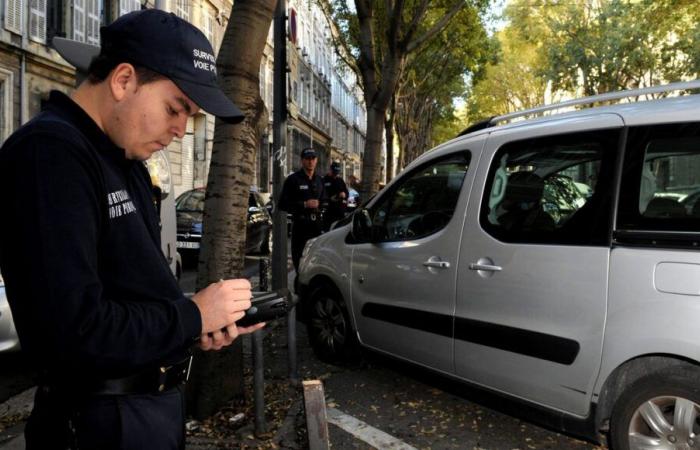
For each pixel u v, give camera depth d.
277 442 3.40
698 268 2.52
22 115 13.88
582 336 2.89
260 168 29.89
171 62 1.23
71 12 14.97
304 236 8.05
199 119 22.48
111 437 1.23
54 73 14.91
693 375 2.55
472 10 14.88
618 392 2.83
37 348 1.10
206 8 22.88
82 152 1.15
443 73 25.81
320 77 45.84
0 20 13.09
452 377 3.68
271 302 1.57
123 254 1.24
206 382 3.71
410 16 13.24
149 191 1.49
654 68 21.42
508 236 3.33
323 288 4.98
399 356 4.12
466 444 3.55
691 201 2.62
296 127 36.44
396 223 4.30
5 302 4.59
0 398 4.32
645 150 2.83
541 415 3.14
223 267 3.66
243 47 3.62
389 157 18.52
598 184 2.96
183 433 1.43
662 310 2.59
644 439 2.72
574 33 23.56
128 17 1.26
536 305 3.10
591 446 3.50
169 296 1.32
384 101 10.52
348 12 14.78
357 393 4.39
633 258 2.73
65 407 1.25
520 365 3.20
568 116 3.31
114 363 1.11
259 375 3.52
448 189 3.92
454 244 3.65
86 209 1.12
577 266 2.93
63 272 1.05
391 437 3.65
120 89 1.24
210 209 3.69
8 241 1.09
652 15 20.23
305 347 5.61
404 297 4.00
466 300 3.51
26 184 1.08
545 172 3.27
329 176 9.33
